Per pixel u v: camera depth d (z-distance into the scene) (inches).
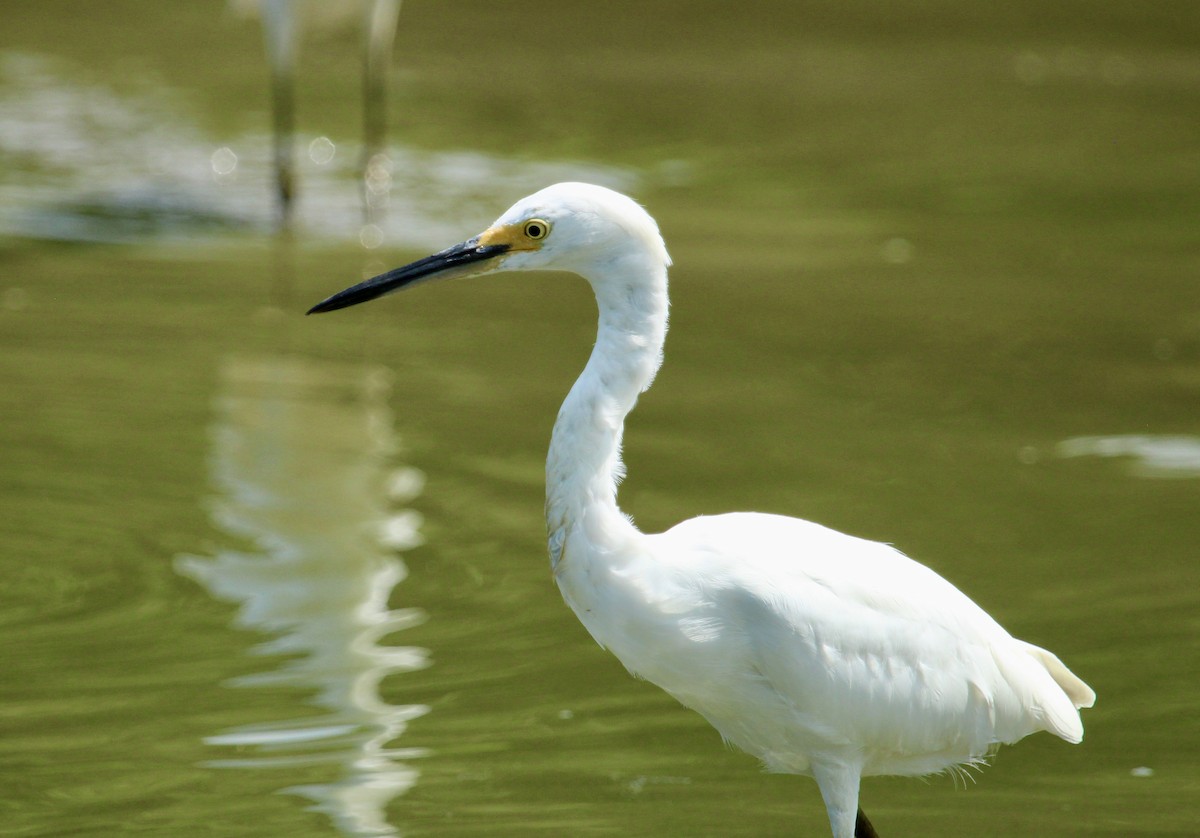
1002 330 584.7
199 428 478.0
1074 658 348.5
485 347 561.3
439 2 1181.7
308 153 808.9
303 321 577.6
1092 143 869.2
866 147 851.4
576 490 251.0
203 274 622.2
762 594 248.7
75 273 616.4
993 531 416.2
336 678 336.5
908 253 678.5
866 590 253.9
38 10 1088.8
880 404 512.4
